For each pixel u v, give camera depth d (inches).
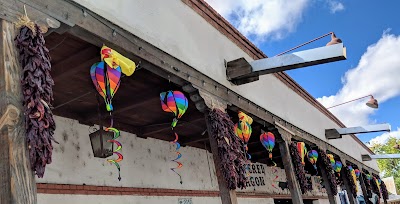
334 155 475.2
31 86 99.5
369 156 657.6
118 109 217.2
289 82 373.1
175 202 284.2
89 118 222.1
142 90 205.8
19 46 102.5
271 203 454.9
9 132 93.8
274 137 287.3
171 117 254.1
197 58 209.0
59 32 124.6
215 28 247.3
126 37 152.3
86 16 132.1
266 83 311.9
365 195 587.5
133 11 162.2
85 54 158.4
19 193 91.2
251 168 435.2
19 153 94.2
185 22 209.2
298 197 280.8
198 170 330.6
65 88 189.2
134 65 145.9
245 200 392.5
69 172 205.5
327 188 395.9
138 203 247.0
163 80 197.3
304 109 400.8
